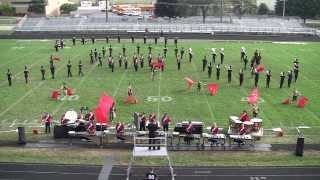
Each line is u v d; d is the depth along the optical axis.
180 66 47.69
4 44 63.94
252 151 25.34
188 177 22.03
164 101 34.62
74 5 124.38
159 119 30.31
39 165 23.34
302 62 50.88
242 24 90.44
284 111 32.34
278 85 40.03
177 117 30.83
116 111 32.00
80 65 43.53
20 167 23.08
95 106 33.28
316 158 24.41
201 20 98.62
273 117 31.03
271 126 29.28
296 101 34.88
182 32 76.56
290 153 25.06
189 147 25.77
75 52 56.41
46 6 110.25
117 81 41.12
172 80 41.56
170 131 27.45
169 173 22.39
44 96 36.16
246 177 22.11
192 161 23.81
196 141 26.52
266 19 100.12
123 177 22.11
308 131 28.53
